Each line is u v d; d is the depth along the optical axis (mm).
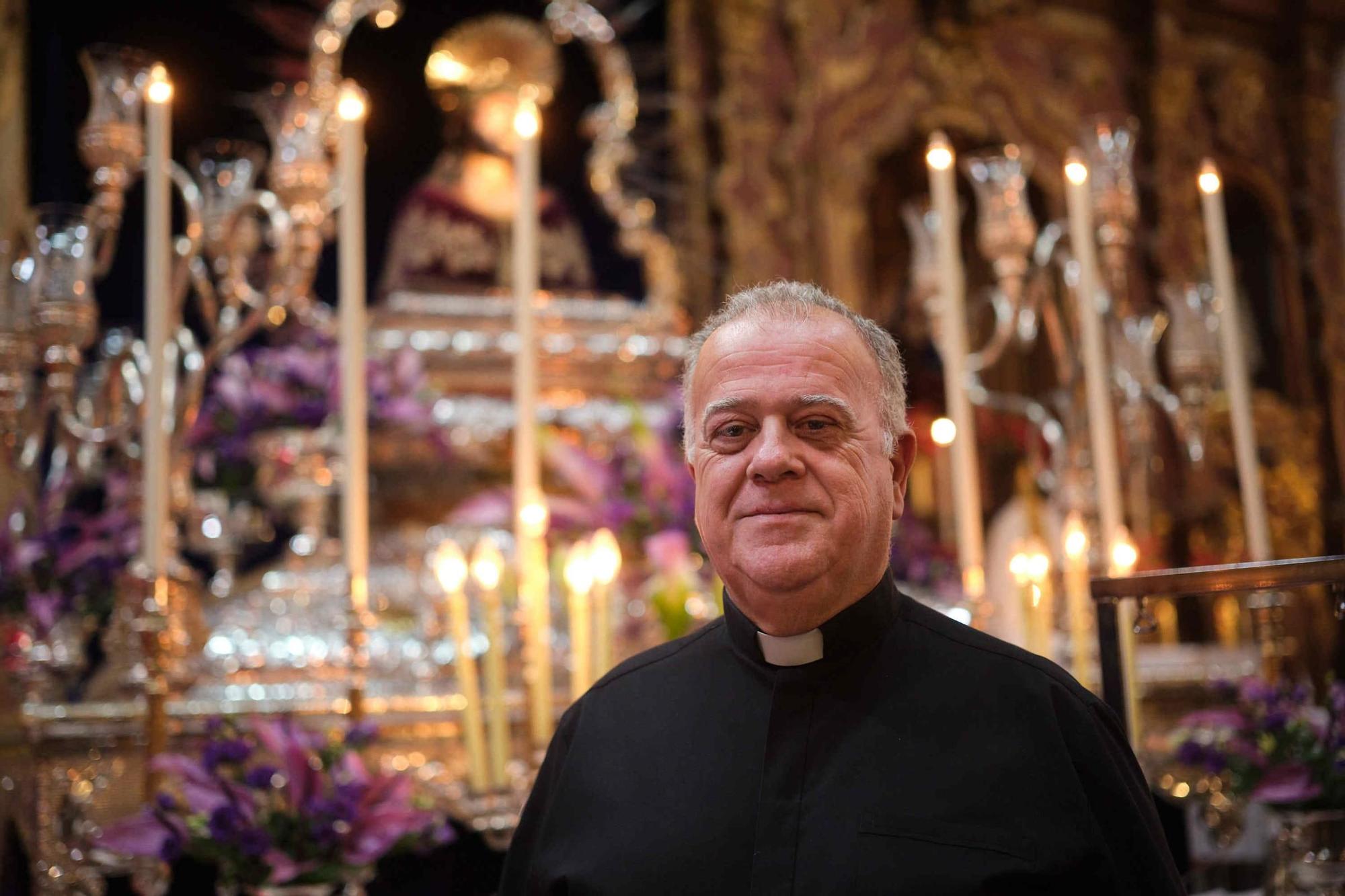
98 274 2473
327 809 1703
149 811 1749
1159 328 3615
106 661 3066
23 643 2371
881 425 1297
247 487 3125
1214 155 6652
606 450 3639
